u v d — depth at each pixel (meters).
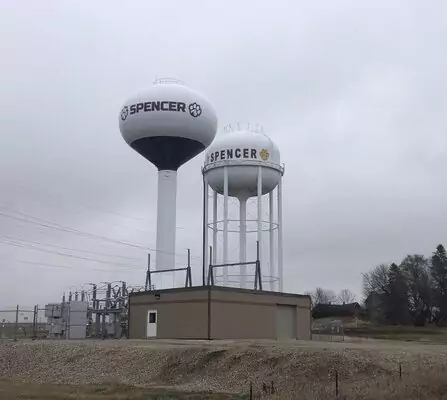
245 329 45.91
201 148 56.66
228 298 44.97
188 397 25.34
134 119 54.38
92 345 38.38
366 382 24.39
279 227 58.78
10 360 38.81
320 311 125.50
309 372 27.22
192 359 31.83
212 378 29.53
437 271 121.06
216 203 59.81
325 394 22.52
